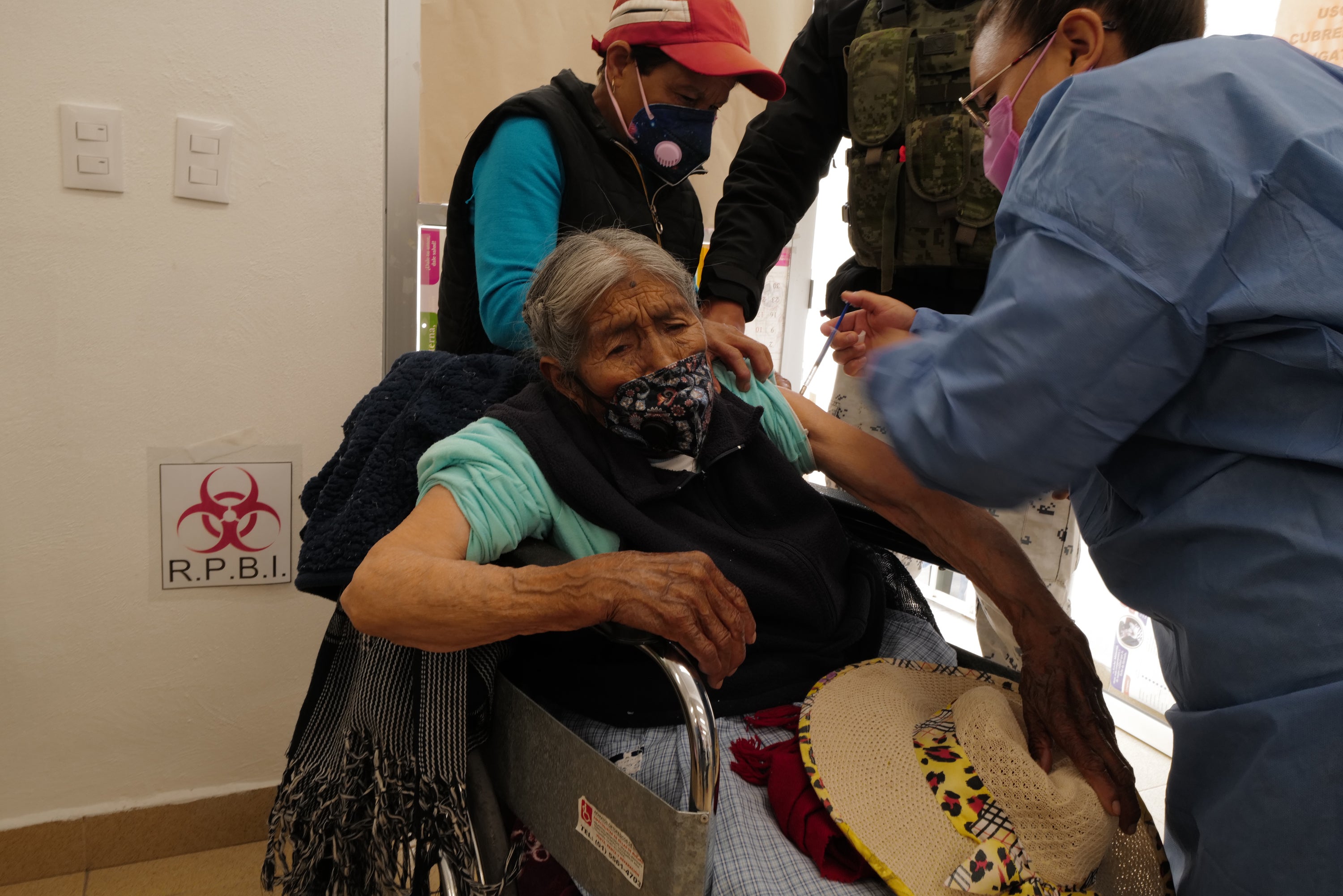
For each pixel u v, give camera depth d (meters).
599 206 1.38
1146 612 0.88
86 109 1.47
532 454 1.01
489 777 1.03
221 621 1.72
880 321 1.28
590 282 1.00
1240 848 0.76
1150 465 0.85
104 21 1.46
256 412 1.68
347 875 1.00
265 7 1.55
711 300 1.67
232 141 1.57
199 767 1.76
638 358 1.02
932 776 0.91
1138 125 0.72
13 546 1.56
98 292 1.54
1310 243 0.68
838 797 0.87
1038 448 0.77
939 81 1.53
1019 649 1.09
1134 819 0.92
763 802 0.95
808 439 1.23
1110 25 0.86
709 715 0.78
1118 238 0.71
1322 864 0.71
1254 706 0.75
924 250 1.59
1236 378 0.74
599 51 1.39
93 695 1.66
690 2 1.30
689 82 1.33
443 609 0.85
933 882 0.82
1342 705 0.69
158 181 1.54
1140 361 0.72
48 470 1.56
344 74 1.63
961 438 0.80
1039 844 0.83
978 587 1.16
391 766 0.95
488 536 0.96
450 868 0.95
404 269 1.81
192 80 1.53
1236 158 0.69
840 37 1.67
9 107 1.44
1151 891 0.90
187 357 1.61
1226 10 1.97
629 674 1.01
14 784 1.64
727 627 0.84
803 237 2.87
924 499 1.17
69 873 1.68
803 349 3.00
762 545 1.08
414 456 1.09
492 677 1.00
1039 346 0.74
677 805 0.93
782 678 1.08
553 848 0.91
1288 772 0.72
